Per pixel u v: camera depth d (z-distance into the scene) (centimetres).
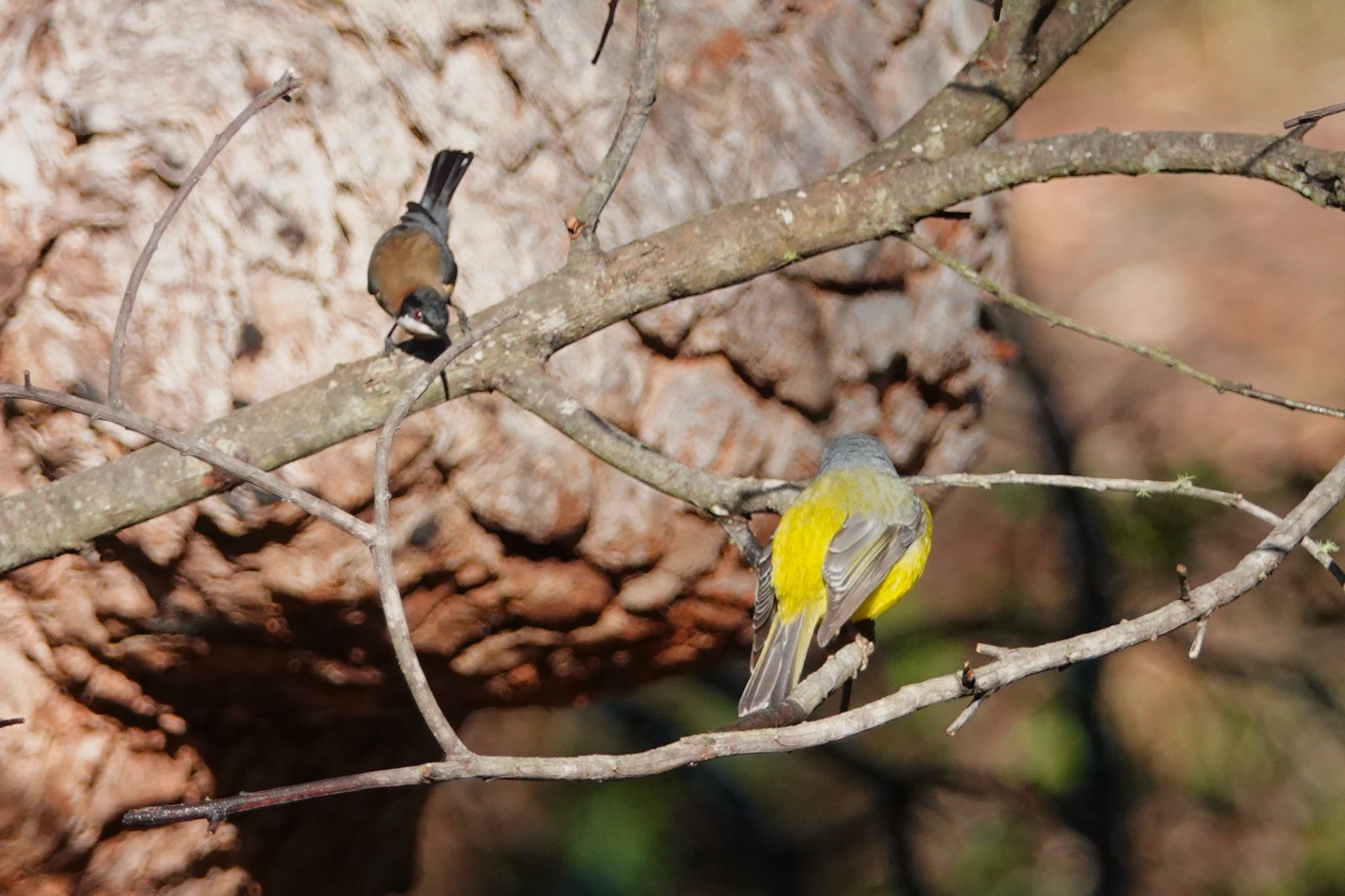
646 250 737
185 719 907
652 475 708
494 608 880
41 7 838
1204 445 1994
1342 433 1995
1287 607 1928
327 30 853
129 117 806
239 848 969
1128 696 1966
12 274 793
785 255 736
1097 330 666
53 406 790
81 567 814
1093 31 816
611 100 915
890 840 1867
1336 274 2517
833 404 956
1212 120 3016
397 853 1152
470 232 861
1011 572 1942
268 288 813
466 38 885
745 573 934
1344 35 3122
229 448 733
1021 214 2905
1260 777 1897
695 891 1783
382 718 1011
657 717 1816
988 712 1933
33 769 845
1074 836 1930
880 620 1916
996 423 1930
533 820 1783
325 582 821
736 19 962
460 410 821
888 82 1011
